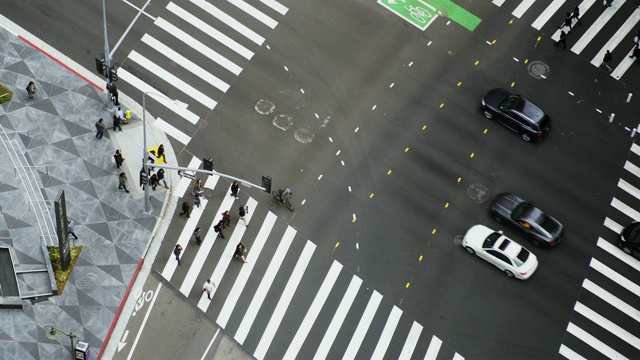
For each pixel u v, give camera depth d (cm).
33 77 7369
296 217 6975
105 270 6688
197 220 6944
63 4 7619
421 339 6644
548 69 7656
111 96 7219
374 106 7394
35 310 6456
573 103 7550
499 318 6744
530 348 6675
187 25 7619
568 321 6781
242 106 7350
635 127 7519
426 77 7544
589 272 6956
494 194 7131
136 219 6912
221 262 6812
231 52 7550
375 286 6781
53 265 6600
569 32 7825
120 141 7181
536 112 7288
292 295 6719
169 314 6606
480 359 6612
